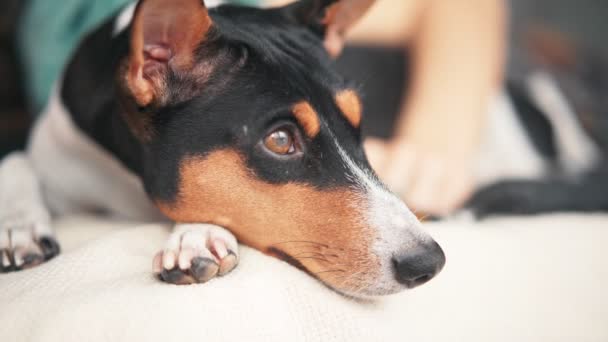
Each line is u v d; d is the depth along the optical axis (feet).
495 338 1.43
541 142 2.90
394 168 2.39
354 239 1.43
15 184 1.87
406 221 1.45
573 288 1.59
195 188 1.52
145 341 1.17
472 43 2.87
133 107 1.58
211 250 1.39
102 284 1.29
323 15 1.80
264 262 1.42
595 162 2.88
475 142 2.70
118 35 1.78
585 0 4.27
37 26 2.47
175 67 1.54
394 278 1.40
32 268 1.43
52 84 2.43
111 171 1.88
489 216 2.09
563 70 3.43
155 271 1.34
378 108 2.76
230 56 1.54
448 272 1.54
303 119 1.49
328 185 1.48
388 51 2.85
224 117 1.50
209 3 1.84
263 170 1.48
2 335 1.20
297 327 1.29
